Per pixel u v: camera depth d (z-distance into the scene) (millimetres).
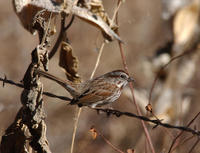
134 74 17484
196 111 15406
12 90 18375
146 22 21078
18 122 10008
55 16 10297
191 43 14602
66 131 17219
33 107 9688
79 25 20859
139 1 21781
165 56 14953
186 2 14328
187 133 12633
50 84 17000
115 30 11727
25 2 10211
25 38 21375
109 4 21125
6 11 22531
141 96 13844
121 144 15812
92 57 19469
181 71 14859
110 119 16750
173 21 14391
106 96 11453
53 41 19328
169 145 11812
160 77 14977
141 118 9461
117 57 19188
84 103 11094
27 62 20734
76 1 10773
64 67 11266
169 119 12430
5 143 10047
